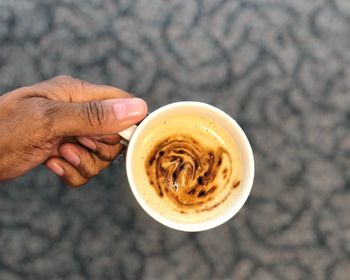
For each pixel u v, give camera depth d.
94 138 0.34
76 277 0.37
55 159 0.35
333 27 0.43
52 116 0.30
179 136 0.31
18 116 0.31
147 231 0.38
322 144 0.39
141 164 0.30
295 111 0.40
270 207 0.38
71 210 0.38
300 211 0.38
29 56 0.41
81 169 0.35
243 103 0.40
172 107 0.29
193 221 0.29
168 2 0.43
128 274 0.37
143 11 0.43
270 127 0.40
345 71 0.41
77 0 0.43
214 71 0.41
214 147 0.30
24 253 0.37
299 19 0.43
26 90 0.32
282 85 0.41
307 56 0.42
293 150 0.39
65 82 0.34
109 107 0.29
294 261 0.37
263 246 0.37
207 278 0.37
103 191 0.38
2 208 0.38
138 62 0.41
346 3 0.43
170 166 0.30
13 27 0.42
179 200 0.30
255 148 0.39
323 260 0.37
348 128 0.40
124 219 0.38
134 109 0.30
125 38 0.42
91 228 0.38
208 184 0.30
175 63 0.41
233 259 0.37
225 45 0.42
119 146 0.35
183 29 0.42
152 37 0.42
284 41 0.42
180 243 0.38
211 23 0.43
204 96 0.40
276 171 0.39
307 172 0.39
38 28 0.42
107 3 0.43
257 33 0.42
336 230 0.38
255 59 0.42
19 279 0.37
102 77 0.41
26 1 0.43
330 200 0.38
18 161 0.33
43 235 0.38
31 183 0.39
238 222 0.38
